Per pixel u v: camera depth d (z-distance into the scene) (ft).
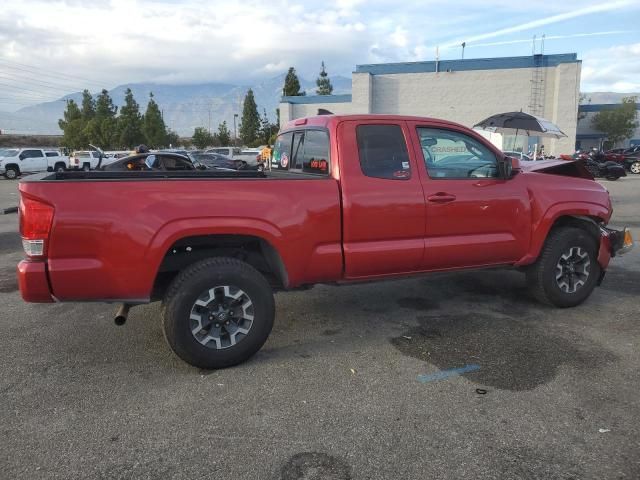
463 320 16.75
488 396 11.67
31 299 11.64
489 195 15.78
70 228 11.46
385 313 17.54
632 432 10.18
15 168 103.24
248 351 13.21
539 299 17.79
